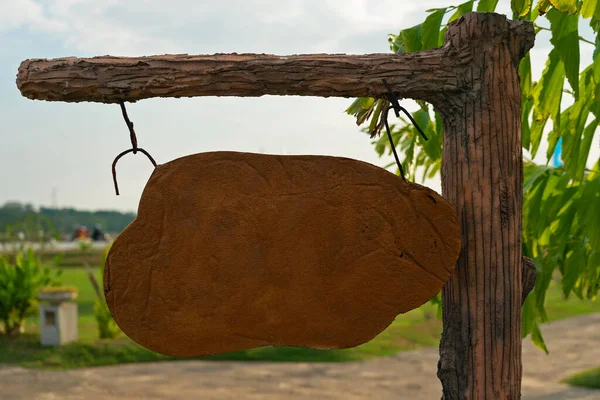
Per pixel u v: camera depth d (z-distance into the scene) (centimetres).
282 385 855
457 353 221
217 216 211
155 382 877
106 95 213
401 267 212
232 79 214
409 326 1289
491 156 221
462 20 222
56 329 1097
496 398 218
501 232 220
